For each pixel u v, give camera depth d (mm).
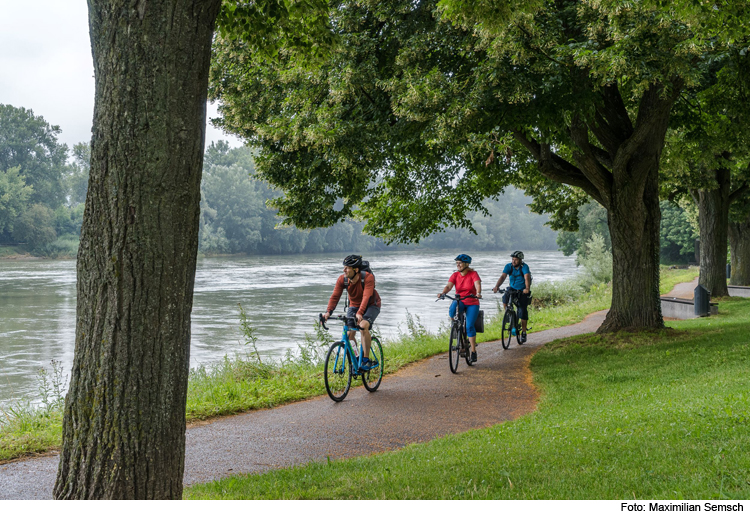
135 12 3123
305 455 6074
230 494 4477
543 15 9875
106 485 3168
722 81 13172
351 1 12102
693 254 69688
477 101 9945
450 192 16938
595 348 11820
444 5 7082
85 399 3211
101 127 3174
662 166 17969
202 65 3285
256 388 9188
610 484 3920
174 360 3273
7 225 106250
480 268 67062
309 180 13695
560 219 21016
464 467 4711
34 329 26297
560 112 10008
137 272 3166
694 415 5523
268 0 6125
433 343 13961
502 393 8945
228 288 45531
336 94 11406
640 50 9000
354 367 9008
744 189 22797
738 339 11219
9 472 5531
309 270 69438
